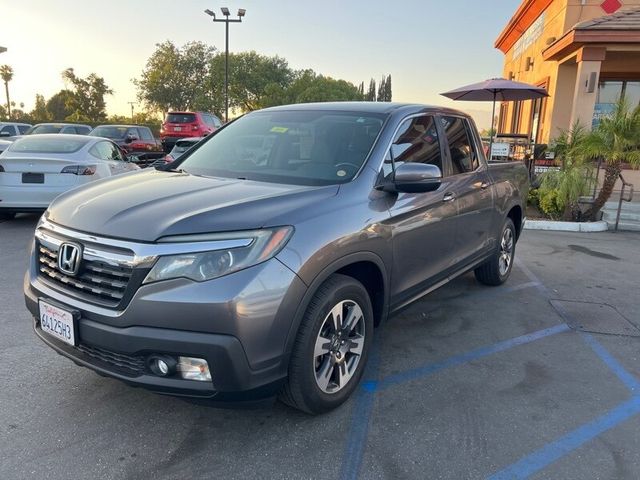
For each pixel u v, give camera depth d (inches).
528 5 631.2
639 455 110.6
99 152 360.8
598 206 393.7
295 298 103.0
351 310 122.9
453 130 180.4
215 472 101.8
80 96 2955.2
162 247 96.5
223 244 97.4
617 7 498.0
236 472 102.0
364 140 142.3
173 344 95.2
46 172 313.4
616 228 384.2
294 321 104.0
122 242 99.0
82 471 100.6
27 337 160.9
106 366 103.9
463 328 180.7
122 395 128.5
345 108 160.6
